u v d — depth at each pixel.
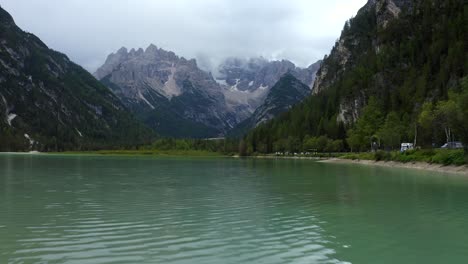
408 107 184.62
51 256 22.56
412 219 33.03
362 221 32.19
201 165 126.19
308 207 39.03
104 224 30.70
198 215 34.53
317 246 24.89
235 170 98.69
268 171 94.50
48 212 35.81
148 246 24.66
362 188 55.34
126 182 64.31
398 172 87.81
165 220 32.31
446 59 185.12
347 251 23.84
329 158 183.38
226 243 25.39
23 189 53.59
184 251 23.66
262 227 29.91
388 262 22.03
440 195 47.53
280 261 21.97
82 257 22.45
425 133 139.62
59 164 128.00
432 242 25.84
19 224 30.64
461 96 91.56
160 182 64.62
